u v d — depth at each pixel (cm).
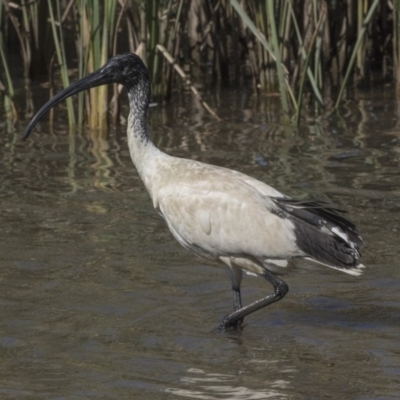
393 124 1906
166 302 1071
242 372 878
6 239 1278
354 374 870
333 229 972
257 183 1039
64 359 911
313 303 1076
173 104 2152
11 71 2439
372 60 2530
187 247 1066
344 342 957
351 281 1138
